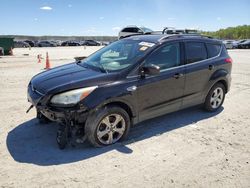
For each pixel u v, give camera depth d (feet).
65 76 15.12
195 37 19.26
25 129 16.89
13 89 27.22
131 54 16.49
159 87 16.39
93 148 14.56
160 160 13.60
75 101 13.37
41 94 14.17
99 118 14.01
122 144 15.11
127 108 15.44
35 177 11.87
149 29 86.84
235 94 27.14
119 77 14.85
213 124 18.62
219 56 20.51
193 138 16.22
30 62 55.47
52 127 17.22
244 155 14.37
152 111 16.55
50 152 14.07
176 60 17.56
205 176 12.33
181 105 18.33
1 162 13.00
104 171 12.48
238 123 18.98
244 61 60.18
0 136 15.83
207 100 20.33
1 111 20.17
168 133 16.84
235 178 12.24
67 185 11.37
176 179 12.03
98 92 13.91
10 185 11.27
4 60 59.62
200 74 18.80
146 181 11.82
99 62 17.08
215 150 14.80
